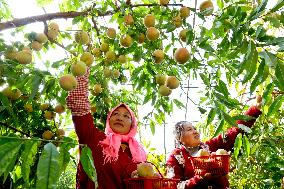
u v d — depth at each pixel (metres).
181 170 2.85
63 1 3.42
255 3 2.57
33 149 1.35
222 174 2.45
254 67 2.04
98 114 3.41
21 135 2.75
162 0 2.83
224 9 2.33
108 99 3.43
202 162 2.47
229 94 2.58
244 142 3.01
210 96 2.56
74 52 2.83
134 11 3.17
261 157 4.05
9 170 1.28
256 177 4.23
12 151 1.30
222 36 2.50
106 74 3.26
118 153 2.53
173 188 2.12
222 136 3.19
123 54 3.18
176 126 2.99
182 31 2.75
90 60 2.60
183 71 2.92
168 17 2.87
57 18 2.76
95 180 1.42
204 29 2.35
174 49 2.91
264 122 3.60
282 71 2.01
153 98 3.27
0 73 2.24
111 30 3.13
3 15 3.30
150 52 3.09
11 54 2.49
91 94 3.53
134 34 3.01
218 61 2.65
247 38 2.13
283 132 3.83
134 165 2.49
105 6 3.03
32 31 2.66
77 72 2.40
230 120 2.45
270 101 3.01
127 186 2.16
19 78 2.13
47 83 2.36
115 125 2.68
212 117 2.57
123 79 3.54
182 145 2.98
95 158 2.43
